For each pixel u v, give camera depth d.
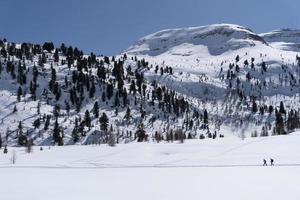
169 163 121.69
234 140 160.00
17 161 133.12
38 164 125.12
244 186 56.25
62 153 150.50
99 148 159.12
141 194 51.22
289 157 117.94
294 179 64.62
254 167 97.81
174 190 54.16
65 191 55.41
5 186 62.25
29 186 61.97
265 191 50.09
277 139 150.12
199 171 88.31
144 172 89.31
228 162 115.44
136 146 158.00
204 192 51.31
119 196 49.75
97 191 54.88
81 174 85.69
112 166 117.88
